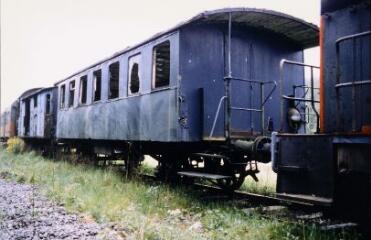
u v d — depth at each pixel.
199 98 8.02
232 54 8.47
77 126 13.80
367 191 4.48
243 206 6.86
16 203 6.58
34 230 4.82
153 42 8.88
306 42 9.24
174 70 7.93
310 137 4.88
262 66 8.89
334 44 4.98
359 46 4.66
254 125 8.62
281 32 8.85
